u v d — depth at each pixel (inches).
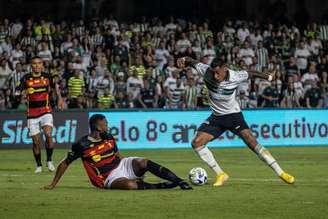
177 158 1994.3
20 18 3257.9
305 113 2500.0
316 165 1745.8
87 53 2751.0
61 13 3395.7
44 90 1584.6
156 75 2657.5
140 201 1059.3
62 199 1085.1
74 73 2546.8
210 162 1254.3
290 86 2721.5
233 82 1224.8
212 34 2970.0
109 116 2338.8
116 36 2896.2
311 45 3034.0
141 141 2364.7
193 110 2415.1
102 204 1032.8
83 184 1296.8
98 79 2600.9
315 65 2891.2
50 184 1230.9
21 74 2541.8
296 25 3341.5
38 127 1578.5
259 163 1813.5
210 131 1252.5
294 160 1911.9
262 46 2896.2
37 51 2738.7
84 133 2336.4
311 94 2736.2
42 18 3189.0
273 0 3469.5
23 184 1311.5
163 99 2608.3
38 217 932.0
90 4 3378.4
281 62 2908.5
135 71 2632.9
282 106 2726.4
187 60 1256.2
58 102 1644.9
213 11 3550.7
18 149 2294.5
